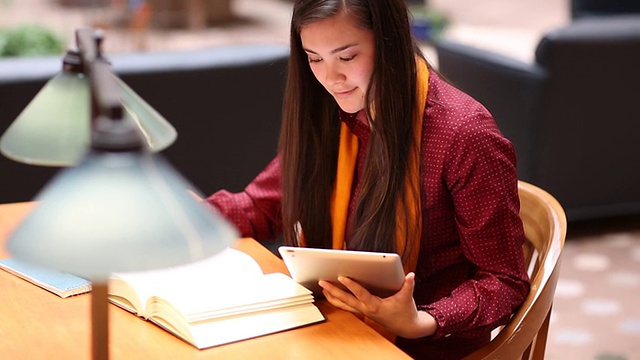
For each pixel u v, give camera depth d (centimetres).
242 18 875
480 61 402
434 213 179
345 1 163
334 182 190
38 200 98
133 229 88
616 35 377
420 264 184
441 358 184
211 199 205
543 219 188
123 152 92
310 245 195
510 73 387
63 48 509
